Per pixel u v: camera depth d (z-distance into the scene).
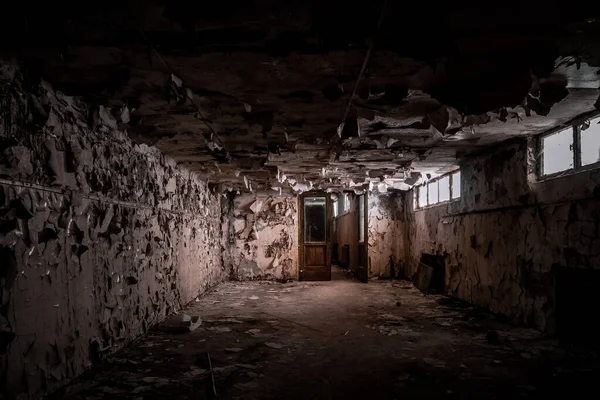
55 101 2.64
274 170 6.34
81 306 2.98
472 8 1.73
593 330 3.51
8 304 2.20
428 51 2.12
